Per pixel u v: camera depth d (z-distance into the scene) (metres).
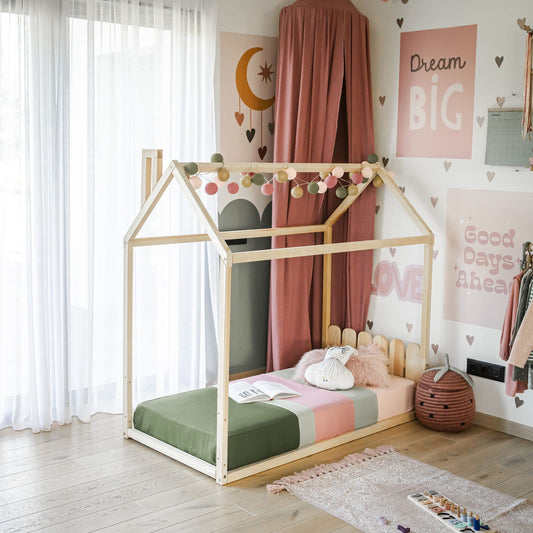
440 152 3.73
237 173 3.98
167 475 2.98
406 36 3.84
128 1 3.45
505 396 3.56
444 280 3.76
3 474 2.95
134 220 3.24
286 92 3.89
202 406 3.32
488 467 3.14
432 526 2.59
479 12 3.51
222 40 3.84
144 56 3.55
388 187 3.94
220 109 3.89
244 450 2.98
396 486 2.91
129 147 3.51
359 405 3.45
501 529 2.58
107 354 3.64
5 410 3.41
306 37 3.81
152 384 3.81
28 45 3.19
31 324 3.32
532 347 3.15
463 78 3.60
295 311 4.10
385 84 3.97
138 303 3.71
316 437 3.26
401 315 4.01
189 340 3.92
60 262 3.42
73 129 3.38
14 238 3.28
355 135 3.98
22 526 2.54
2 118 3.18
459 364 3.74
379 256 4.10
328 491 2.86
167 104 3.65
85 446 3.26
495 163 3.47
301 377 3.74
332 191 4.18
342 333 4.15
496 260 3.53
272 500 2.78
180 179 2.97
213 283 3.89
